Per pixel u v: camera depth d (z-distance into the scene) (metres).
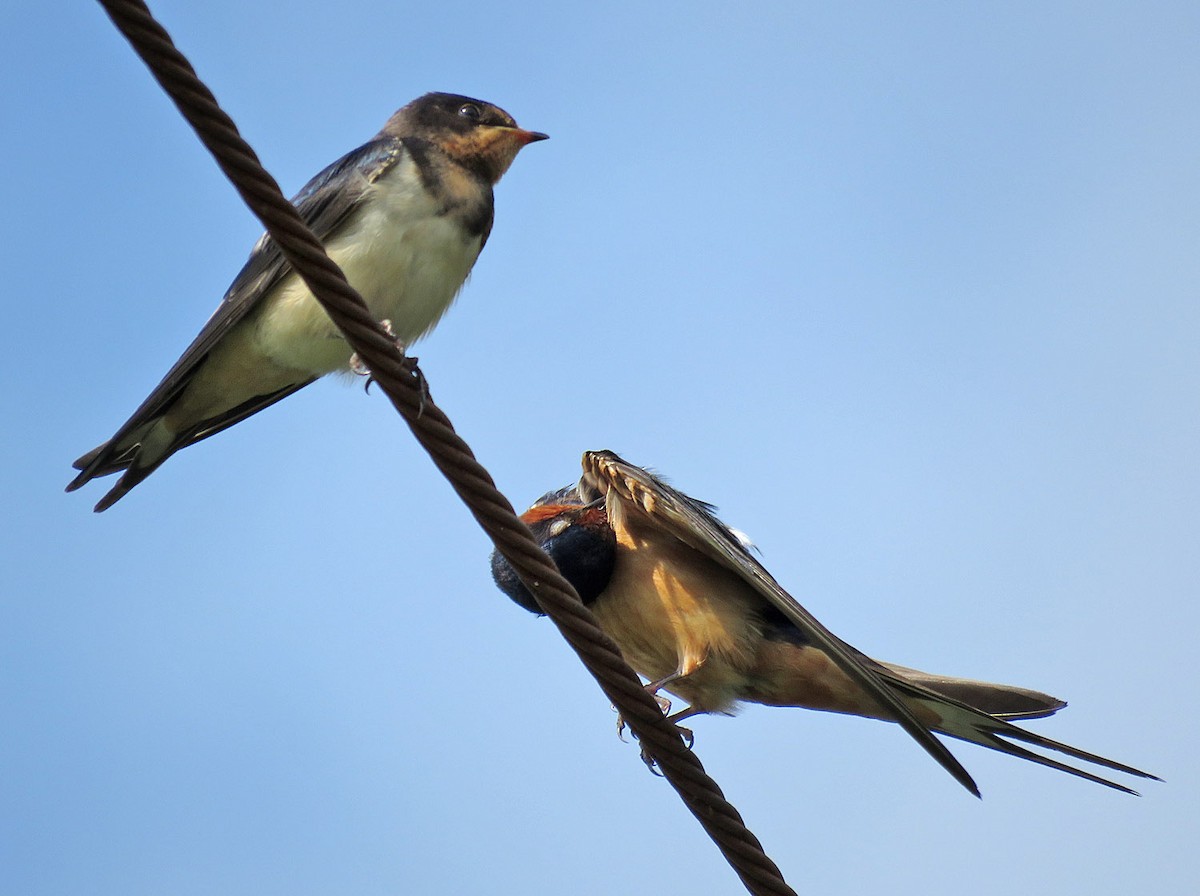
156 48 7.57
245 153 8.05
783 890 9.35
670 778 9.30
